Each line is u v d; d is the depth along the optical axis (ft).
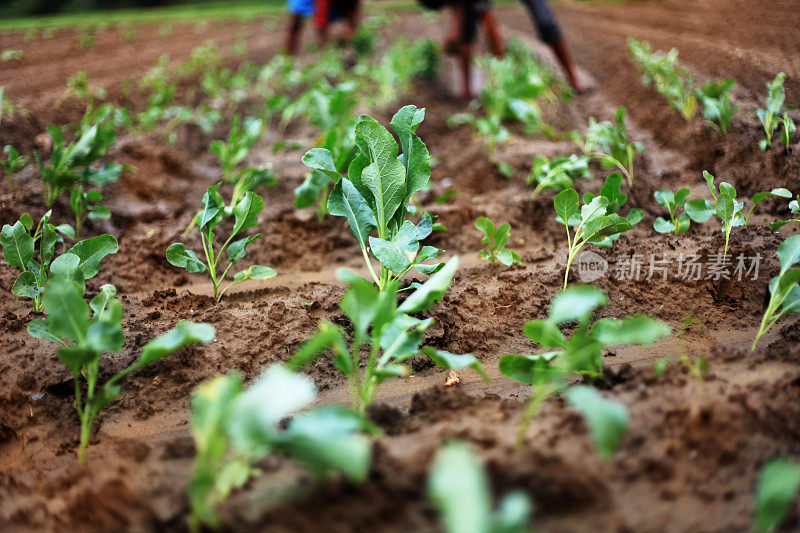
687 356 6.63
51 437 5.87
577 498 3.85
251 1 74.95
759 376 5.15
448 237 10.06
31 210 9.81
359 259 9.69
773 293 5.77
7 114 13.75
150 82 19.53
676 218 8.87
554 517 3.76
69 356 4.86
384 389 6.55
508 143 13.70
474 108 19.06
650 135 14.96
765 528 3.44
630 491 3.97
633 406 4.84
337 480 4.03
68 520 4.22
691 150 12.71
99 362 6.64
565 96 19.10
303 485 4.07
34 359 6.70
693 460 4.19
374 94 20.59
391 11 58.75
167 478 4.41
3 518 4.44
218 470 4.21
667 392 4.93
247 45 33.17
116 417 6.08
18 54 25.11
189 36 36.78
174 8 69.67
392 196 6.68
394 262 6.16
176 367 6.65
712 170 11.60
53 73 21.38
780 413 4.46
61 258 6.40
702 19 27.07
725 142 11.75
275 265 9.53
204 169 14.46
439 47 24.08
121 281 8.83
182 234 9.83
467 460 3.18
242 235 10.11
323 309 7.72
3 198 9.82
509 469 3.99
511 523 3.05
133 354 6.80
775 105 10.43
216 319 7.52
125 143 13.30
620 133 11.05
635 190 10.64
